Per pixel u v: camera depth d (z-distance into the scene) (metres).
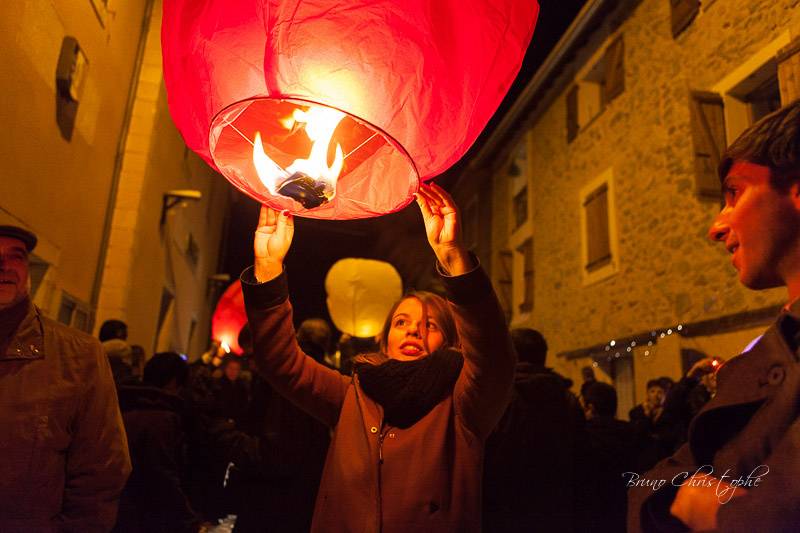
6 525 1.62
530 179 10.84
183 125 1.46
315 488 2.45
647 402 5.50
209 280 15.91
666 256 6.48
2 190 3.87
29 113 4.19
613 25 8.05
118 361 3.29
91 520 1.78
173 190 9.34
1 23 3.63
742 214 0.91
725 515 0.74
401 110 1.21
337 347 4.95
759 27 5.30
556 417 2.51
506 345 1.46
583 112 8.94
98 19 5.56
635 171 7.26
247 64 1.26
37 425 1.72
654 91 6.97
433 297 1.95
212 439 2.89
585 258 8.43
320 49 1.11
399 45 1.14
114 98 6.43
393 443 1.58
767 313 4.86
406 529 1.45
